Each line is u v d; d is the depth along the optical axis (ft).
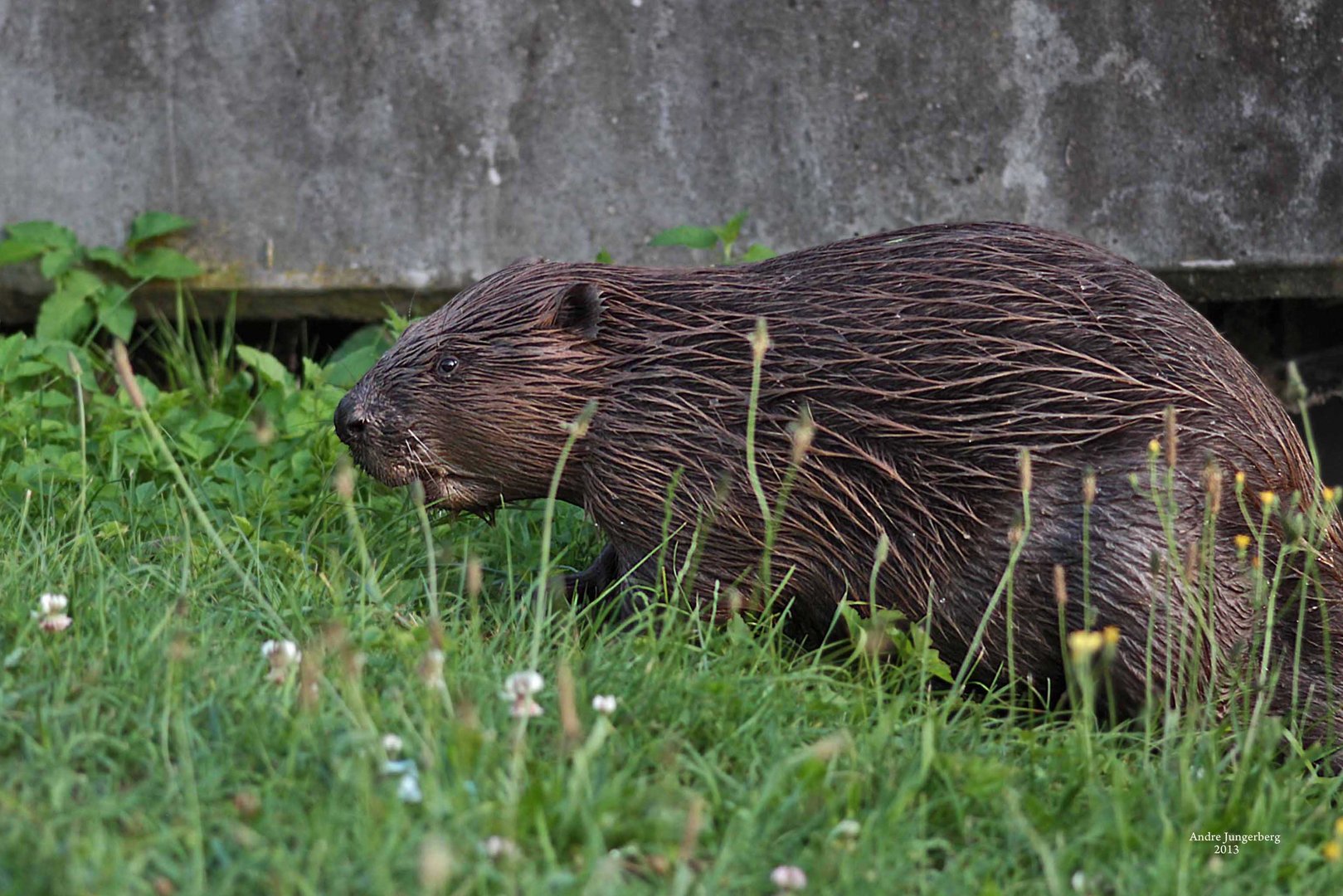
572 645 21.36
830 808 17.15
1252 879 17.58
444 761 16.79
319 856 14.51
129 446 28.19
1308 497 23.61
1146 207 33.45
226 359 35.99
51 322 33.58
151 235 34.09
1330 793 20.24
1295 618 22.75
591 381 23.53
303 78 34.06
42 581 21.31
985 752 20.02
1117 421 22.36
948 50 33.14
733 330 23.30
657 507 23.31
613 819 16.28
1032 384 22.52
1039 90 33.17
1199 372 22.81
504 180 34.09
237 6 33.88
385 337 34.04
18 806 15.07
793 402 22.95
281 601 22.18
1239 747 20.38
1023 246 23.49
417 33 33.71
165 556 24.08
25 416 29.25
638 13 33.40
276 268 34.68
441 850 13.23
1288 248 33.35
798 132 33.60
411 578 25.48
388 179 34.24
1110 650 19.90
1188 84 33.04
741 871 16.17
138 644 19.20
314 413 29.60
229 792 16.34
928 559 22.84
